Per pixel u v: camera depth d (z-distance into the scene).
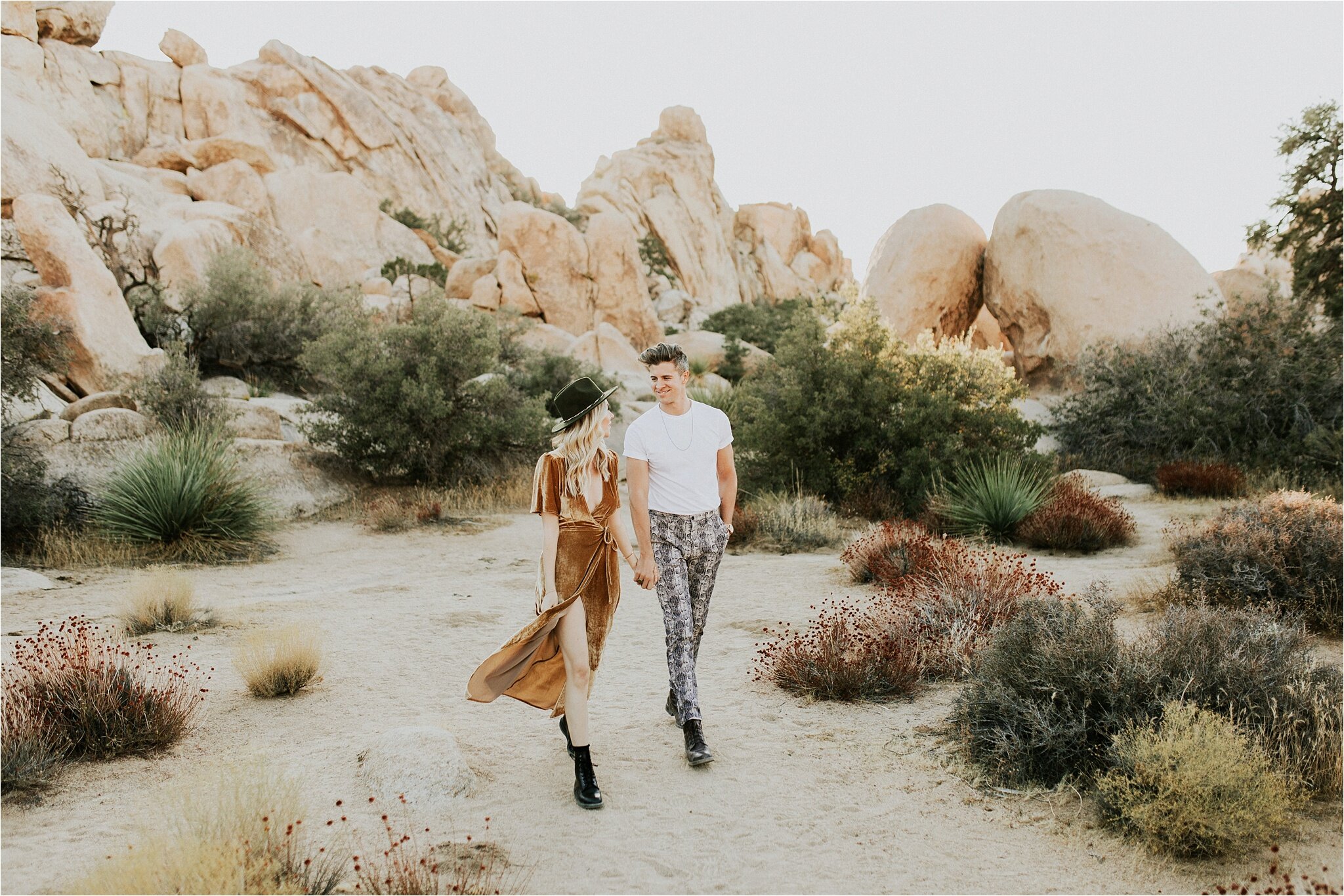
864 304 13.75
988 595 5.45
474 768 3.61
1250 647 3.82
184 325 18.92
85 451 11.22
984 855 2.93
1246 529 6.23
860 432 12.56
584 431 3.50
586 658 3.40
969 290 26.89
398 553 10.14
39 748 3.52
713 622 6.32
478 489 14.32
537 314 36.50
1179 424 16.11
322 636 5.89
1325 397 15.29
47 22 43.56
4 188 19.56
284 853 2.63
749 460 13.05
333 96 56.12
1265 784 2.92
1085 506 9.55
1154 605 5.99
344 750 3.75
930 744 3.90
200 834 2.62
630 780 3.53
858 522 11.38
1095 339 21.73
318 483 13.31
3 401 11.05
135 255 20.56
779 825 3.15
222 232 22.81
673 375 3.77
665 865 2.84
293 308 20.25
